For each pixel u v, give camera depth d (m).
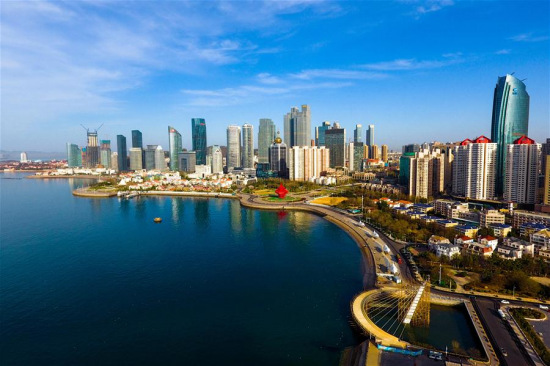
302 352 174.75
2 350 176.62
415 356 160.88
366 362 156.88
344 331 192.62
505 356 158.00
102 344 181.75
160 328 196.62
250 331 193.50
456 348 169.25
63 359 170.00
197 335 189.88
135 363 167.12
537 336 171.12
